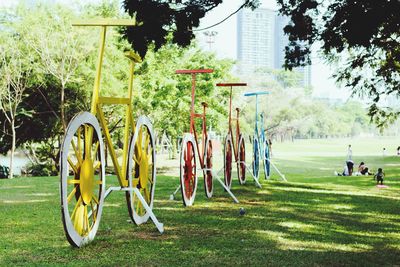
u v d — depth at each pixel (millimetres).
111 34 28094
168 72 31062
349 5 6496
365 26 6371
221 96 36031
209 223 8125
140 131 8078
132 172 7797
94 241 6691
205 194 12352
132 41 7109
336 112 136000
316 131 129625
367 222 8570
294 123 97500
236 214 9141
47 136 32375
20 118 30875
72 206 10023
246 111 79500
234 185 14766
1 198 11562
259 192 13047
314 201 11328
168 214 9062
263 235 7137
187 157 10281
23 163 45781
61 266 5383
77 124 6164
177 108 30984
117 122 31828
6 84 28062
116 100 7293
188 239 6855
